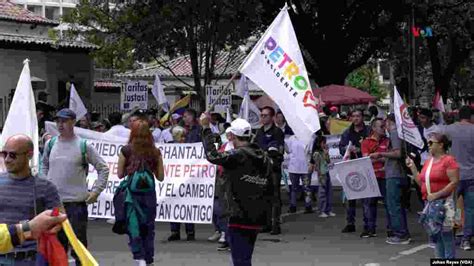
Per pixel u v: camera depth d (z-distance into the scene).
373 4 29.89
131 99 22.23
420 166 13.72
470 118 13.04
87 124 17.78
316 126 10.35
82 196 10.14
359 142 14.77
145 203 10.73
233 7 22.95
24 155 6.84
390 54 35.44
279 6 28.78
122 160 10.83
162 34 24.02
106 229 15.52
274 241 14.05
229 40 24.70
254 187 8.94
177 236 14.16
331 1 30.09
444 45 41.03
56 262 6.00
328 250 13.06
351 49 31.25
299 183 18.12
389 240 13.73
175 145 14.05
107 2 26.02
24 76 8.88
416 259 12.17
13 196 6.82
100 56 26.75
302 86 10.43
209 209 13.77
